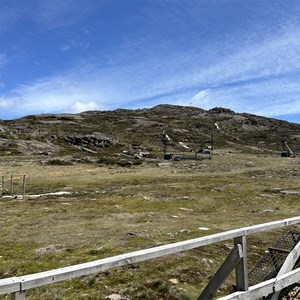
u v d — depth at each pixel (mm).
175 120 158250
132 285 7418
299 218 5586
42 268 8742
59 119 146000
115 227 14117
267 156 74688
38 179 36562
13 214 17562
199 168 51375
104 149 83938
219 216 17141
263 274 5520
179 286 7414
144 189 28672
